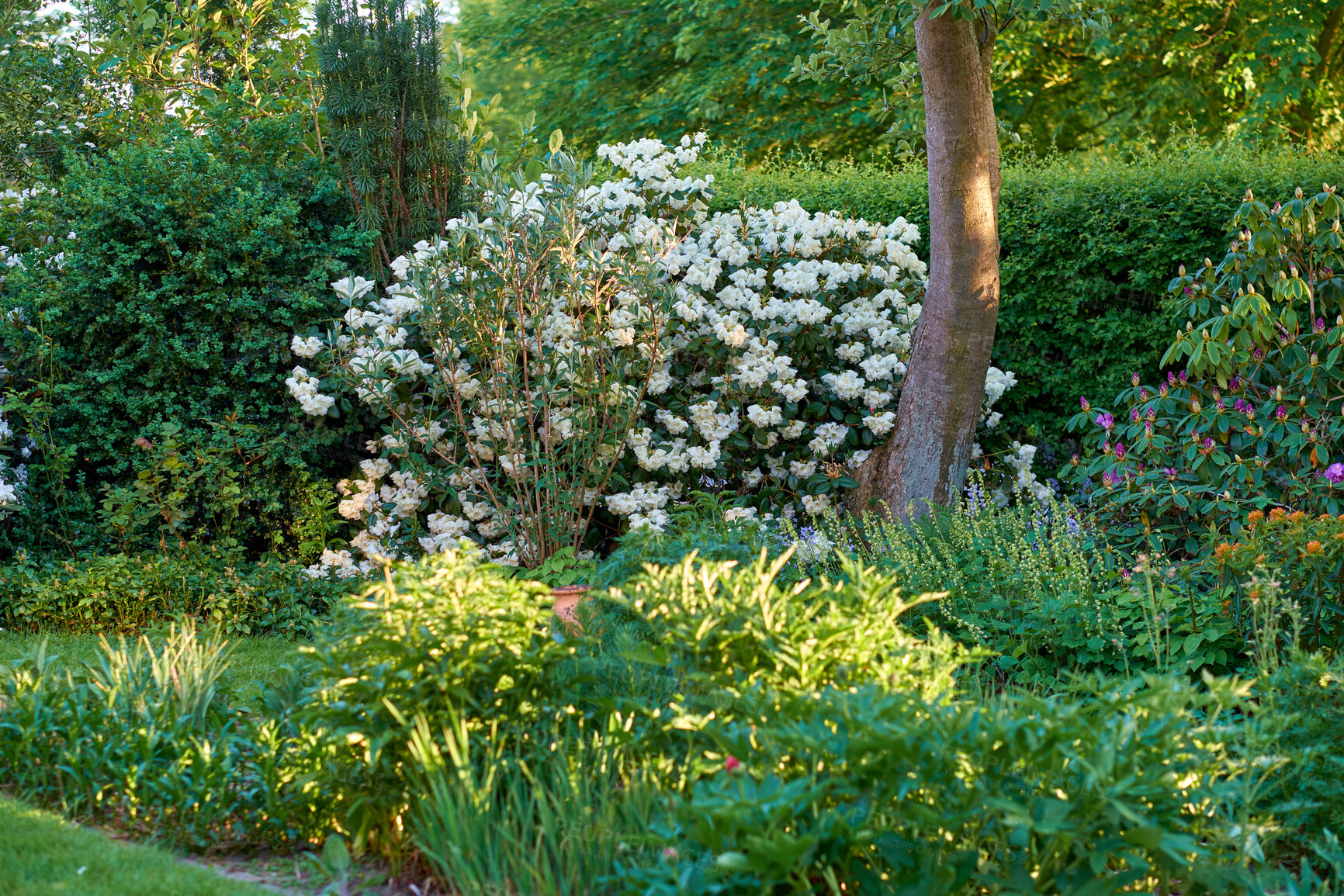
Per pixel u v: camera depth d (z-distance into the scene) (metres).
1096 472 6.13
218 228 7.30
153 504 6.88
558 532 6.61
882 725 2.61
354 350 7.05
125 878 3.01
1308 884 2.81
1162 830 2.50
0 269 8.17
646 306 6.78
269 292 7.45
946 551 5.54
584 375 6.60
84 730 3.78
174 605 6.44
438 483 6.92
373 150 7.83
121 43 9.68
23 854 3.13
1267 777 3.51
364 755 3.32
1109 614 5.00
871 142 15.30
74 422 7.50
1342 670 3.60
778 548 5.75
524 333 6.48
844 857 2.69
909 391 7.07
